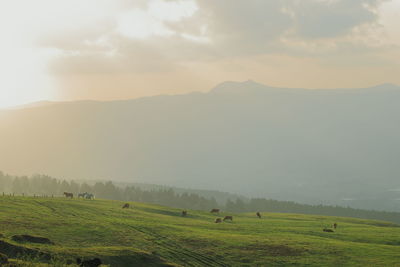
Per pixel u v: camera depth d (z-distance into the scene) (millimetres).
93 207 108250
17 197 112438
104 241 66938
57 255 46969
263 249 70312
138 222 89000
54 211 93250
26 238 54156
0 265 35750
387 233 95562
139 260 53844
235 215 136625
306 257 66125
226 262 63031
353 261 64125
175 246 69375
